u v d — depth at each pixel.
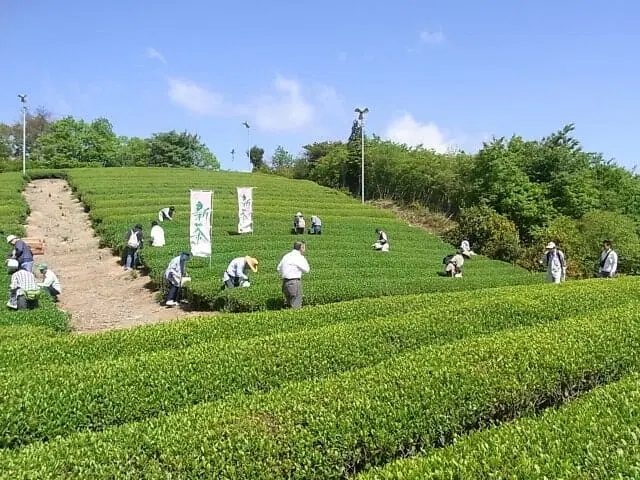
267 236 34.47
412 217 57.19
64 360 10.77
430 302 15.93
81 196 47.31
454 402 7.93
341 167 73.31
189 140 101.50
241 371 9.48
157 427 6.93
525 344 10.13
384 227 43.03
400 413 7.41
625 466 5.46
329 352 10.54
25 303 17.88
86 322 19.00
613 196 54.09
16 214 38.44
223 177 62.78
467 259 36.38
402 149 70.62
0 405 7.87
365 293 20.17
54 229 37.62
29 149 112.38
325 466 6.64
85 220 40.62
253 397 7.97
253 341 11.06
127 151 101.94
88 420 8.10
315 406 7.42
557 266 22.73
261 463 6.33
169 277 20.91
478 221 41.41
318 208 47.75
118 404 8.36
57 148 94.81
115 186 51.50
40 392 8.32
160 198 45.84
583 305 15.62
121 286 24.67
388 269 26.62
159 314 19.98
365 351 10.84
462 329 12.62
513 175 49.19
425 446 7.52
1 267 24.64
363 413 7.27
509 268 34.03
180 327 13.01
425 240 40.72
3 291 20.39
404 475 5.64
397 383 8.26
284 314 14.41
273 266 25.34
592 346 10.18
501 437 6.45
